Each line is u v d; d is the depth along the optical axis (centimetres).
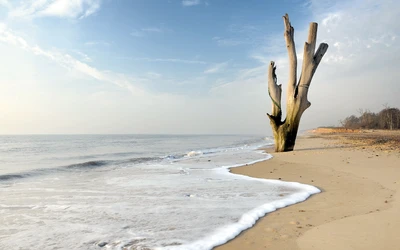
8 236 379
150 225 416
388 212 442
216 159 1412
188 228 400
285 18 1586
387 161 1016
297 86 1587
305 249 314
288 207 502
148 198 594
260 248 323
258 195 606
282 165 1067
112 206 531
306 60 1542
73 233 388
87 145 3089
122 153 1952
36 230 402
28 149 2402
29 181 839
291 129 1611
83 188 716
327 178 771
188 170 1033
